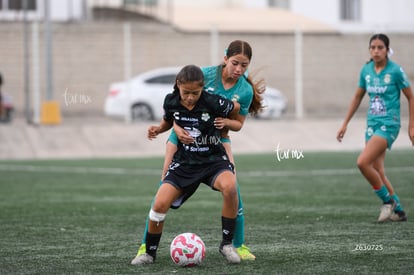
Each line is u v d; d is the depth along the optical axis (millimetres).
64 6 107875
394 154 64750
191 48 100438
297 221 30891
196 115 21375
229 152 22750
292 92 103062
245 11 114188
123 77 97938
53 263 22531
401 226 29266
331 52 102938
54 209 35188
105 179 49219
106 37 97375
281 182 46531
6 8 103750
